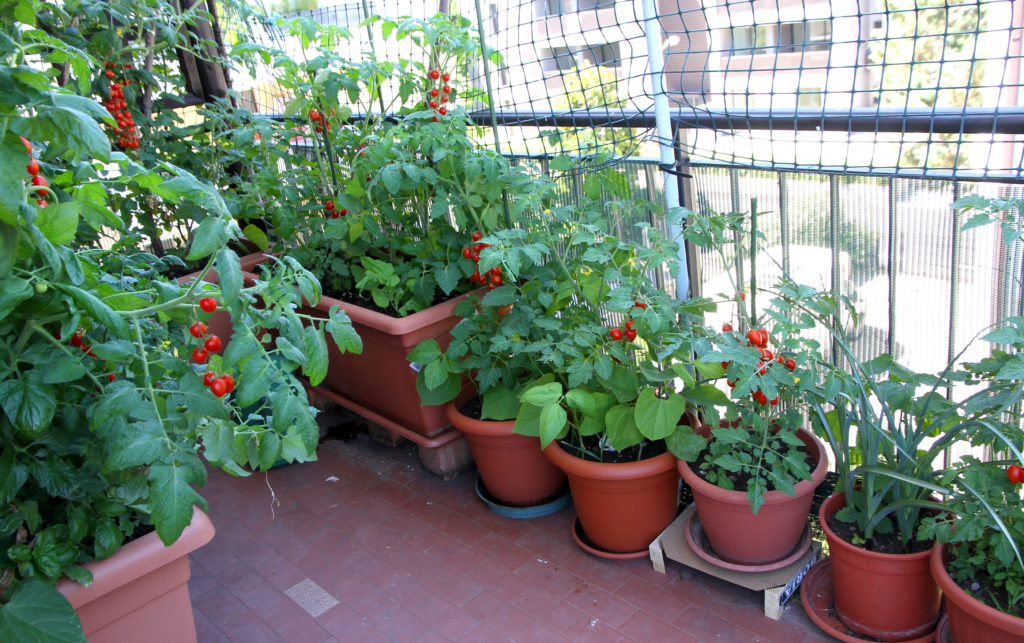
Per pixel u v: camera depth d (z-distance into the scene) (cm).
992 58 174
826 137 277
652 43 227
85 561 162
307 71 301
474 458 280
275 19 312
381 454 314
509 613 222
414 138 258
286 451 181
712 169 240
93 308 134
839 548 189
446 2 319
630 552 237
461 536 259
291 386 160
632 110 256
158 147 357
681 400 215
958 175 189
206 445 170
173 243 423
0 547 154
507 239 222
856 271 221
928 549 187
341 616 227
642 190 262
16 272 135
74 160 154
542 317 238
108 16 343
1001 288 196
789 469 204
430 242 292
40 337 154
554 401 213
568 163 249
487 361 247
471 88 298
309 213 326
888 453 192
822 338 237
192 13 355
